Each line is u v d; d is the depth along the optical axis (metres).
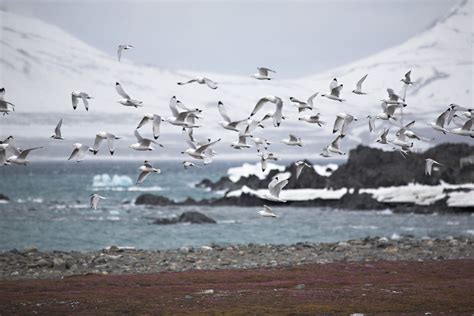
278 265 67.25
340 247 78.31
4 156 54.47
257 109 53.16
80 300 50.97
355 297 51.72
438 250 77.06
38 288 55.47
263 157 58.28
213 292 53.84
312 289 55.00
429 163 57.28
